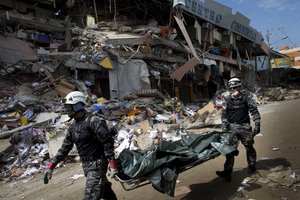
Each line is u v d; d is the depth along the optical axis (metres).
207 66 20.95
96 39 16.91
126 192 5.14
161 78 17.41
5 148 8.59
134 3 21.84
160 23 22.55
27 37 16.67
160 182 3.84
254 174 5.11
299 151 6.25
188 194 4.66
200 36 20.91
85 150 3.60
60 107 11.58
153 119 11.73
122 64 15.38
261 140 7.84
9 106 11.08
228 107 5.18
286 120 10.82
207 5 21.41
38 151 8.66
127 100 14.48
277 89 23.89
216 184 4.91
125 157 3.97
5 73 13.54
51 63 14.62
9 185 7.13
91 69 14.70
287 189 4.36
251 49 31.39
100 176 3.56
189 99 20.59
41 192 6.18
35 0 19.98
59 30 18.25
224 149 4.48
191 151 4.39
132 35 17.66
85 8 21.31
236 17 25.33
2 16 16.17
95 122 3.55
